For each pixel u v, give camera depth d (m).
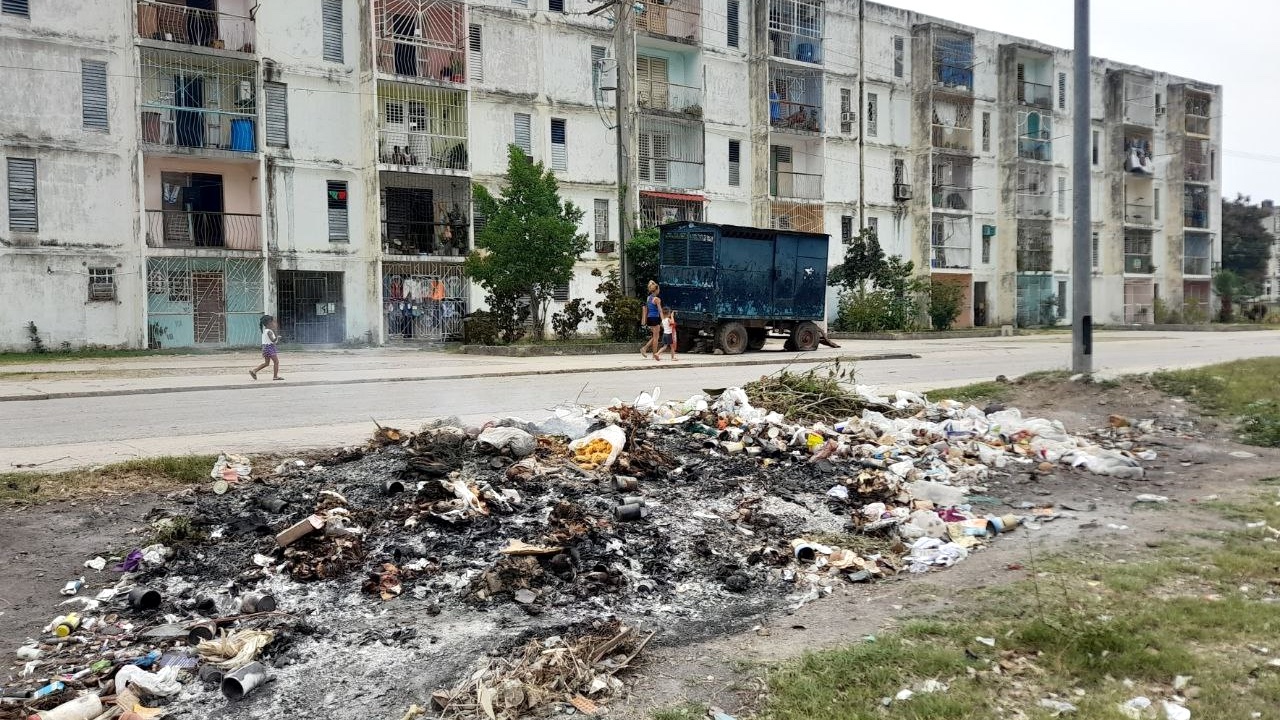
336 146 30.48
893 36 45.12
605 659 4.36
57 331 25.73
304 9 29.75
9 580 5.24
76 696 4.04
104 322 26.50
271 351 16.97
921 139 45.62
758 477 7.68
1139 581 5.26
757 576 5.71
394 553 5.55
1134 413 11.48
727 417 9.42
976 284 49.72
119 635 4.68
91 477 6.93
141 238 26.64
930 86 45.19
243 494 6.64
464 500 6.17
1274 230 85.56
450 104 31.94
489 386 15.69
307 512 6.09
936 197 46.38
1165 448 9.85
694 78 38.28
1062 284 52.59
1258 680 3.90
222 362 22.22
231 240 28.77
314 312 30.42
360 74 30.69
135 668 4.17
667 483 7.29
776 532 6.53
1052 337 39.91
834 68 42.62
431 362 22.03
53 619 4.83
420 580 5.27
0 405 12.72
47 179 25.47
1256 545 6.05
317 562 5.41
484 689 3.86
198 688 4.15
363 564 5.45
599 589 5.26
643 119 36.50
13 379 17.12
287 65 29.41
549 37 34.34
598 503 6.48
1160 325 51.28
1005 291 49.19
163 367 20.39
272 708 3.94
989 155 49.03
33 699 3.98
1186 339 35.66
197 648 4.44
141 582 5.27
